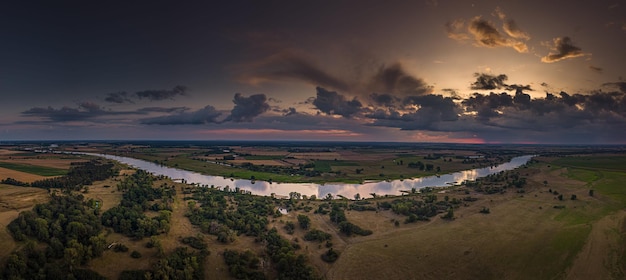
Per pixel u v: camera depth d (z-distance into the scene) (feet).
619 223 472.03
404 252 402.72
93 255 353.92
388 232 472.85
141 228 424.05
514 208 577.84
